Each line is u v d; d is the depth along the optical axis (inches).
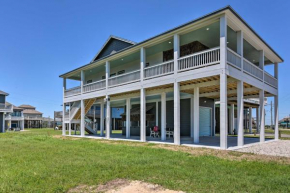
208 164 238.4
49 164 245.4
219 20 356.2
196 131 452.8
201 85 439.8
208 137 596.7
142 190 154.8
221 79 335.6
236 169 216.2
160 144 419.5
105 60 601.9
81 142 496.1
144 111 474.9
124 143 459.2
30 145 445.7
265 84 503.8
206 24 372.5
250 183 169.3
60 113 1540.4
